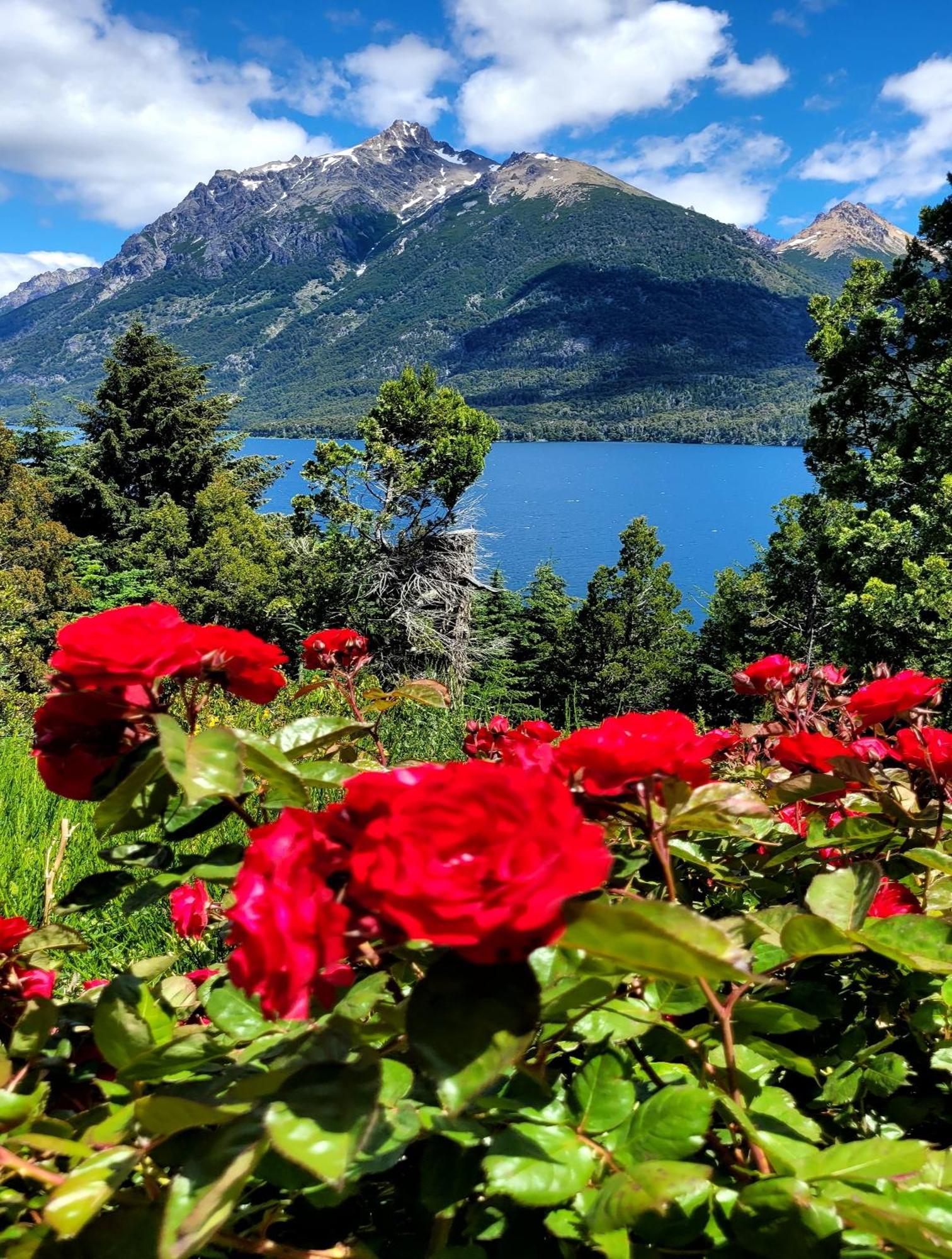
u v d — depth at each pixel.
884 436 18.23
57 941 1.00
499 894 0.51
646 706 27.05
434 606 19.00
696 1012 1.07
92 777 0.86
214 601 22.14
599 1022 0.81
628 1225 0.59
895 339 17.78
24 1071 0.86
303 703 5.85
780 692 1.57
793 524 20.89
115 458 29.17
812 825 1.19
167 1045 0.75
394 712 5.50
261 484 32.59
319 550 19.88
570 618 29.61
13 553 19.31
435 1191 0.72
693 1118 0.68
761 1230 0.63
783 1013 0.85
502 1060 0.53
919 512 14.84
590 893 0.81
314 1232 0.86
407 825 0.53
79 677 0.84
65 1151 0.69
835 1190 0.62
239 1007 0.81
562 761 0.83
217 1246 0.78
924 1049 1.00
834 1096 0.95
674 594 28.59
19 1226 0.76
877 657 13.91
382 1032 0.68
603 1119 0.71
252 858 0.58
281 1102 0.54
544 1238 0.73
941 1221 0.63
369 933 0.56
